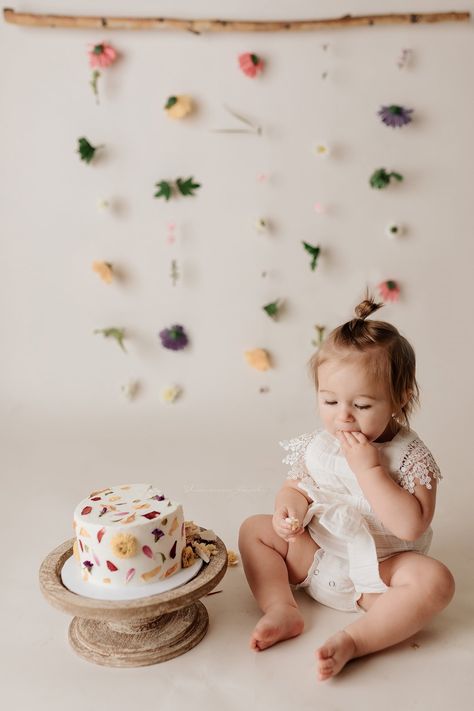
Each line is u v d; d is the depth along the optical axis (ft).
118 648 4.43
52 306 9.04
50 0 8.47
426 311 9.09
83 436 8.50
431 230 8.94
